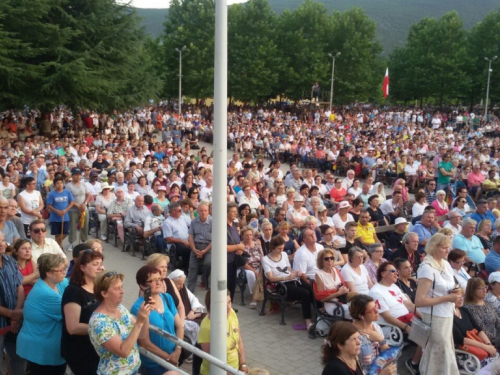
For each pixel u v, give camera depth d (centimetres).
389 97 7550
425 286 614
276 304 892
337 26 6606
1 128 2781
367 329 594
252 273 911
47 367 520
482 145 2870
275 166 1816
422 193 1325
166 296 566
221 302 489
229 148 3431
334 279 795
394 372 566
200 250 962
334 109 6144
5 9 2630
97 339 445
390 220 1338
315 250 876
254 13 6188
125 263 1138
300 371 686
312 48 6366
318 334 795
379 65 7619
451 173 1928
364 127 4372
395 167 2341
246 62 5959
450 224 1127
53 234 1153
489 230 1050
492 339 688
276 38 6316
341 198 1543
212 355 486
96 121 3397
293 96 6331
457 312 690
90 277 499
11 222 826
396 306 709
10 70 2566
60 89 2817
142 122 3825
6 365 598
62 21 2950
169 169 1839
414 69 6925
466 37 7131
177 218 1069
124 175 1578
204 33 5944
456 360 665
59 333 521
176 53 5928
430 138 3341
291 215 1212
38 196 1138
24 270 632
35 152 2227
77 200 1209
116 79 3094
